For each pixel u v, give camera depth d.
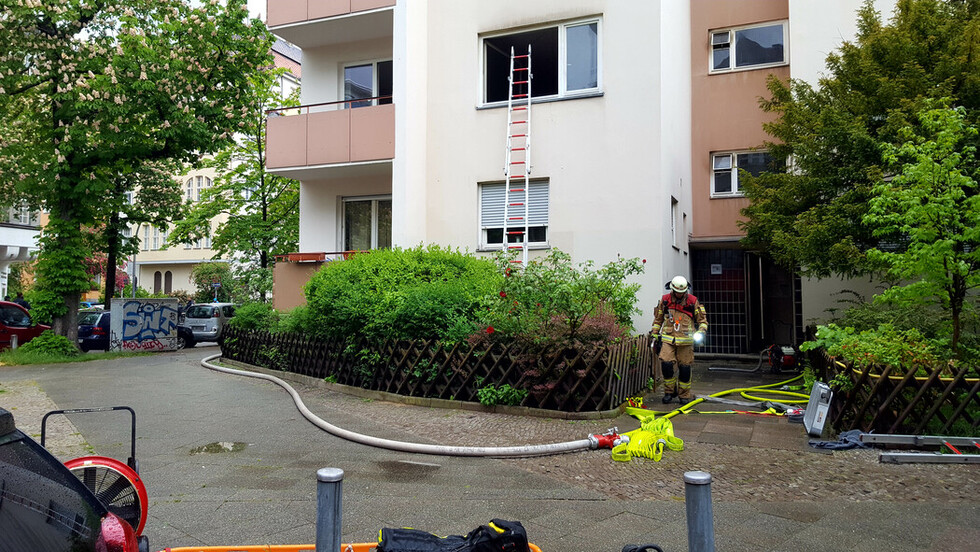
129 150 17.14
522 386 8.22
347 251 13.80
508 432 7.21
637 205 11.66
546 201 12.39
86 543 2.28
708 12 15.48
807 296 13.20
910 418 6.52
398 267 10.33
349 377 10.37
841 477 5.55
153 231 53.00
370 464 6.17
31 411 8.90
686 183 14.62
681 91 14.12
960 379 6.20
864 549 4.10
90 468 3.25
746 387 10.62
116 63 16.00
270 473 5.90
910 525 4.48
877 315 8.56
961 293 7.22
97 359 16.45
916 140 8.58
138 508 3.23
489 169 12.71
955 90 9.25
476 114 12.88
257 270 23.14
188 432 7.57
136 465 3.50
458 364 8.68
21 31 15.55
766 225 10.90
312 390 10.37
